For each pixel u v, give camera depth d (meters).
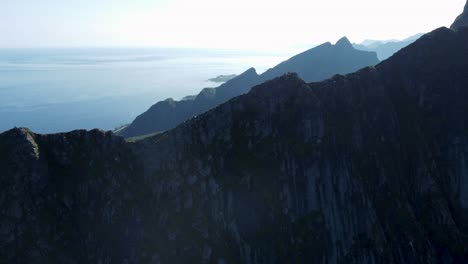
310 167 82.81
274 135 86.50
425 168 85.88
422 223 81.38
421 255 77.31
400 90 95.62
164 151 88.19
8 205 73.56
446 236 79.50
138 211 82.19
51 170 80.81
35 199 76.12
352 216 80.00
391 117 91.12
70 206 78.88
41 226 74.31
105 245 77.69
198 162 85.56
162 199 83.62
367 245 77.69
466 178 85.62
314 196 81.25
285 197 80.88
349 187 81.88
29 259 70.81
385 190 83.06
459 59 96.12
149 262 76.81
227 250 77.06
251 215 79.75
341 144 85.31
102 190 82.19
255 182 82.12
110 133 88.62
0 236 71.25
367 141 87.25
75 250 75.25
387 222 80.12
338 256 76.94
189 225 80.00
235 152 86.06
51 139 83.94
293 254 76.12
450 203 83.94
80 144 85.25
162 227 80.56
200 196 82.44
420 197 84.12
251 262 76.19
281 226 78.62
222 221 79.81
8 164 76.81
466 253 77.94
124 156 87.75
